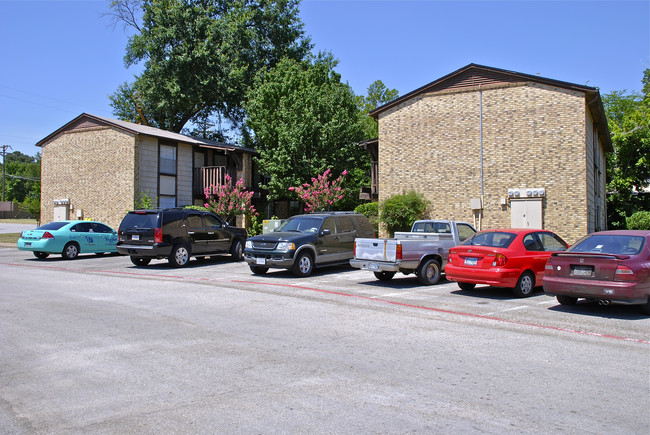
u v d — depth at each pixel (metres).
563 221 19.77
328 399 4.70
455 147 22.00
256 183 34.75
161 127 42.66
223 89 37.88
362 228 16.03
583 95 19.50
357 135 31.84
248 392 4.89
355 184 33.41
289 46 43.09
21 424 4.19
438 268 12.57
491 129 21.25
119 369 5.60
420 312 8.84
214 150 33.47
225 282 12.71
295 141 28.89
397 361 5.90
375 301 9.94
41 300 9.90
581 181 19.50
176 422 4.21
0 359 5.99
